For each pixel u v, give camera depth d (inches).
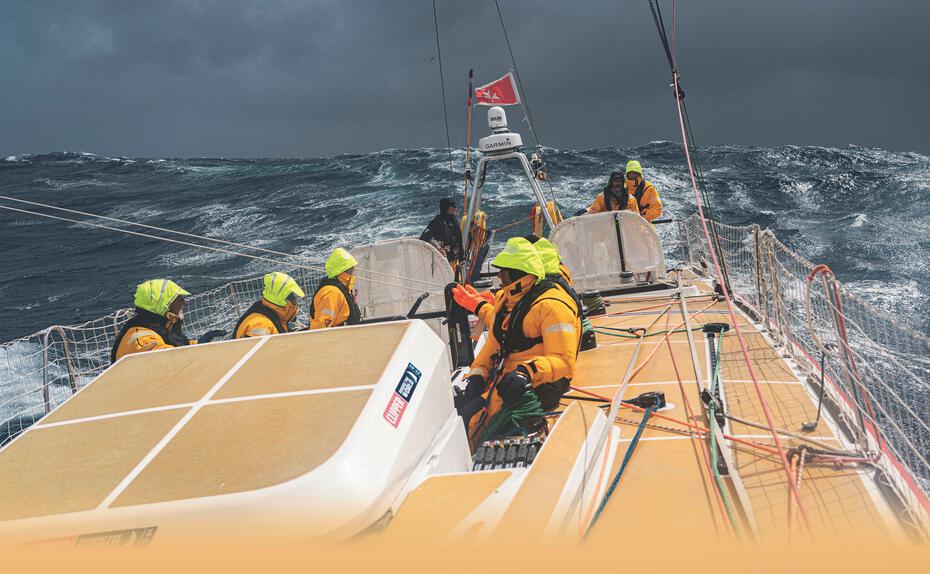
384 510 80.8
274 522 72.6
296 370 102.3
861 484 115.7
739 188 1258.6
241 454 81.9
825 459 123.9
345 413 88.2
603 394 172.6
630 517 109.3
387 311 272.1
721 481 116.0
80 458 86.0
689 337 195.5
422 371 105.9
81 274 872.9
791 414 149.8
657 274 284.4
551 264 185.0
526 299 162.4
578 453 110.2
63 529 73.3
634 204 317.7
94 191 1818.4
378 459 83.6
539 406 149.4
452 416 113.7
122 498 76.5
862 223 938.7
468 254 337.1
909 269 666.8
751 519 103.6
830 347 160.9
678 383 174.2
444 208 325.1
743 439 136.9
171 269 855.1
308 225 1097.4
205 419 90.8
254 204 1365.7
